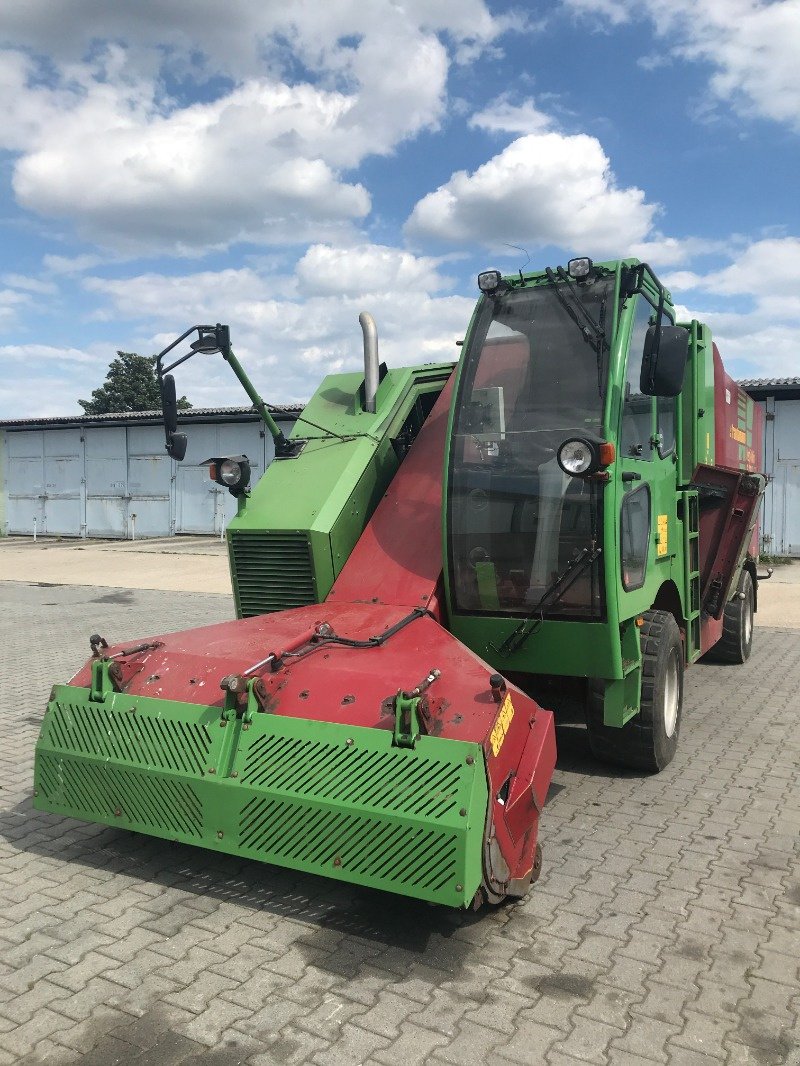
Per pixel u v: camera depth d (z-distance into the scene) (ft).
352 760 11.00
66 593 51.39
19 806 16.16
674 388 15.17
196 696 12.41
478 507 15.51
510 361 15.76
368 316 19.16
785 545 62.39
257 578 17.29
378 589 16.07
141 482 89.45
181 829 11.98
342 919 11.79
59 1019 9.48
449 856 10.14
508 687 12.05
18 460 96.27
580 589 14.85
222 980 10.25
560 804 16.19
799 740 20.38
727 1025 9.43
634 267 15.52
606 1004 9.80
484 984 10.19
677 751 19.47
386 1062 8.79
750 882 12.94
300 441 18.88
